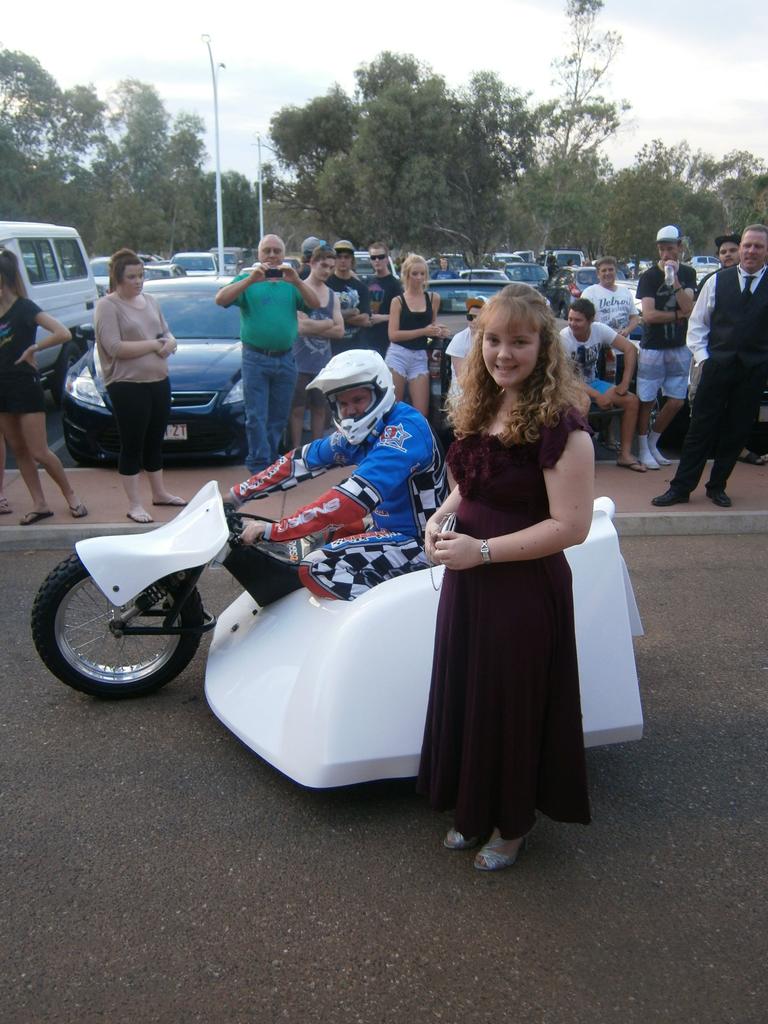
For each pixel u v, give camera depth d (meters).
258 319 6.48
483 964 2.37
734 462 6.34
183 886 2.64
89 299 12.41
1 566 5.32
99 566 3.25
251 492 3.49
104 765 3.24
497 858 2.73
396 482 3.17
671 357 7.24
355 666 2.87
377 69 38.75
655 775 3.27
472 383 2.46
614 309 8.13
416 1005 2.24
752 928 2.52
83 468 7.42
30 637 4.31
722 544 5.92
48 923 2.48
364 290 8.20
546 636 2.45
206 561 3.25
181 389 7.20
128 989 2.27
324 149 46.03
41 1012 2.19
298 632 3.26
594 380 7.37
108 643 3.93
